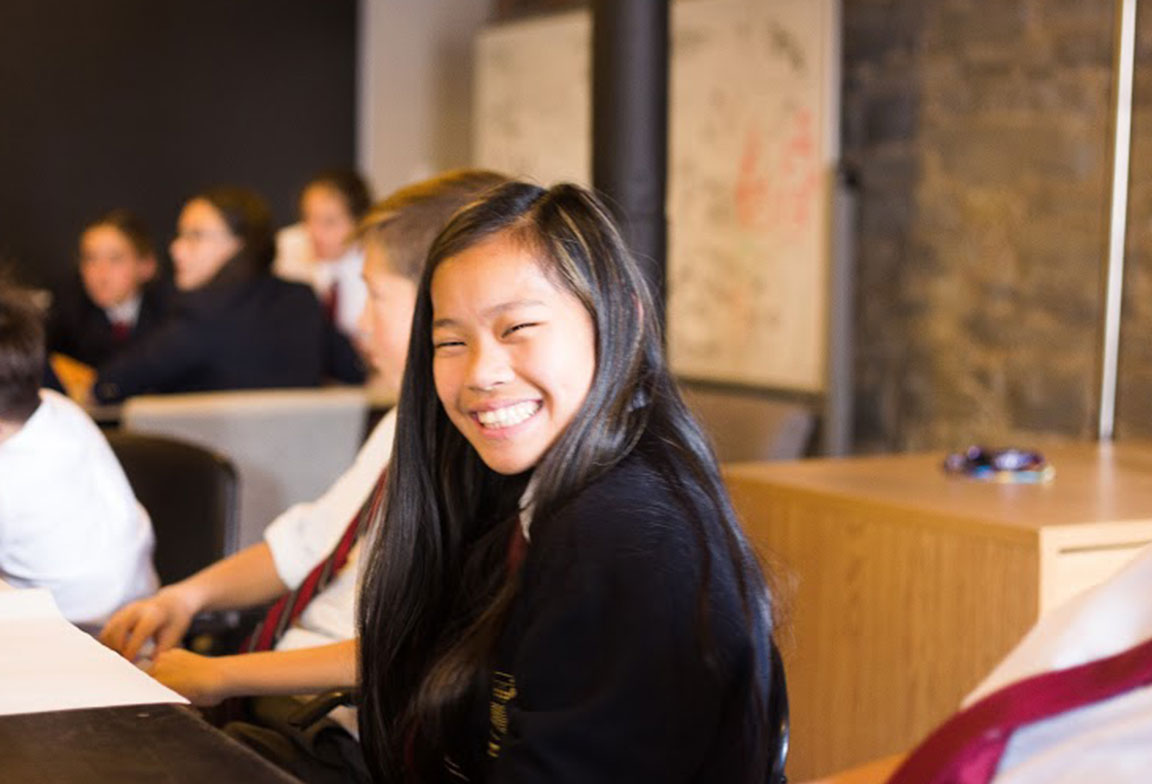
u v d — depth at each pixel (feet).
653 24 10.55
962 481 8.59
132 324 18.10
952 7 16.20
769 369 17.66
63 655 4.88
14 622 5.39
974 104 16.01
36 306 7.16
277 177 21.93
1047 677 3.27
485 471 5.02
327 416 11.53
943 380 16.51
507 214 4.57
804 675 8.43
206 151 21.49
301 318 14.92
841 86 17.56
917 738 7.79
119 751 3.84
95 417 12.71
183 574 8.11
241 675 5.90
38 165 20.45
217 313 14.48
